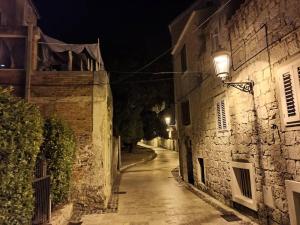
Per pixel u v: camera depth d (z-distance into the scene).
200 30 10.95
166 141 43.09
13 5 13.34
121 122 22.69
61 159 7.19
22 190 4.50
